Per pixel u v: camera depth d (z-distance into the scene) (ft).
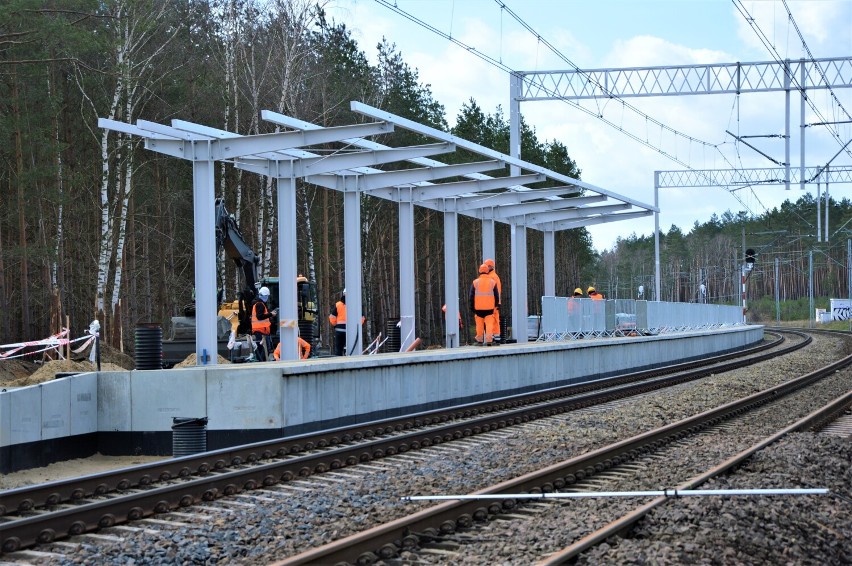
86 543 28.32
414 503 32.89
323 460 40.98
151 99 139.03
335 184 81.66
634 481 37.14
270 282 89.76
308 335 91.20
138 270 144.05
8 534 27.30
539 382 82.28
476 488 35.88
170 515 31.68
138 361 57.93
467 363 69.77
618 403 70.49
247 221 158.71
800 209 434.30
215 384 50.52
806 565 25.84
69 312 142.82
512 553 25.48
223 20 142.20
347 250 81.97
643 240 616.39
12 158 132.05
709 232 547.90
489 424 54.65
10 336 146.10
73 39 93.25
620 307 115.85
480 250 208.74
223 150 64.54
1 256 119.85
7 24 94.12
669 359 124.36
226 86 136.56
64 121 135.13
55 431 48.39
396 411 60.49
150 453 51.11
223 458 41.93
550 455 44.01
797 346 159.53
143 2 123.65
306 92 149.38
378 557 25.57
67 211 135.64
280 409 49.70
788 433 49.19
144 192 148.77
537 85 104.47
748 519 28.48
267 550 26.94
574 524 28.25
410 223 89.56
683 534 26.68
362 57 174.50
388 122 63.98
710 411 57.57
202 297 64.34
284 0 141.69
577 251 280.72
